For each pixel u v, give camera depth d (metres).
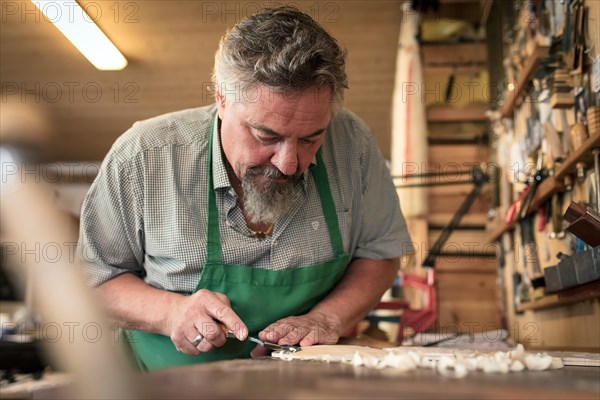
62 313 0.38
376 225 1.88
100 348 0.43
